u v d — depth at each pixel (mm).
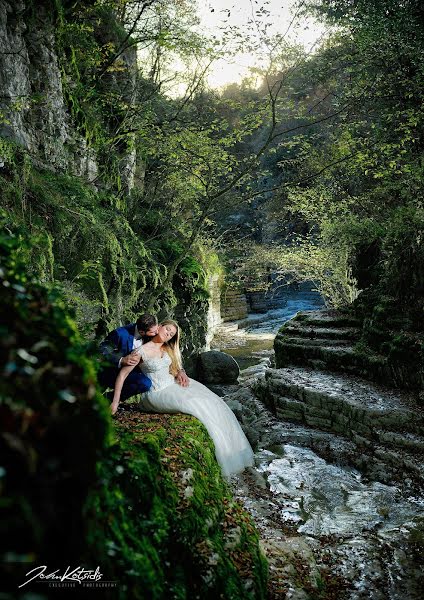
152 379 4645
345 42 12438
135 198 11914
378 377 8547
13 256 1772
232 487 5566
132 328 4816
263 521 4773
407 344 7992
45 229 6406
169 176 11719
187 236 12586
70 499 1277
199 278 13250
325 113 18422
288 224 21562
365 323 9633
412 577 4023
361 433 7238
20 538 1070
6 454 1112
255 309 25266
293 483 5996
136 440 3127
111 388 4738
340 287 14711
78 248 7277
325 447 7164
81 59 10008
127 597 1788
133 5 10734
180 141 9805
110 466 1908
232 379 12594
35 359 1296
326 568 4133
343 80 14812
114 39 11195
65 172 8367
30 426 1195
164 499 2873
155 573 2166
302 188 14156
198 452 3699
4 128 6707
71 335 1621
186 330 13203
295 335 10953
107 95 10414
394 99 12195
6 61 6941
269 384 9266
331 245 13422
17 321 1411
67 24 9008
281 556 3951
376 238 12102
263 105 9750
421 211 9375
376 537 4680
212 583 2664
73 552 1327
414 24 11750
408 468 6152
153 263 9805
